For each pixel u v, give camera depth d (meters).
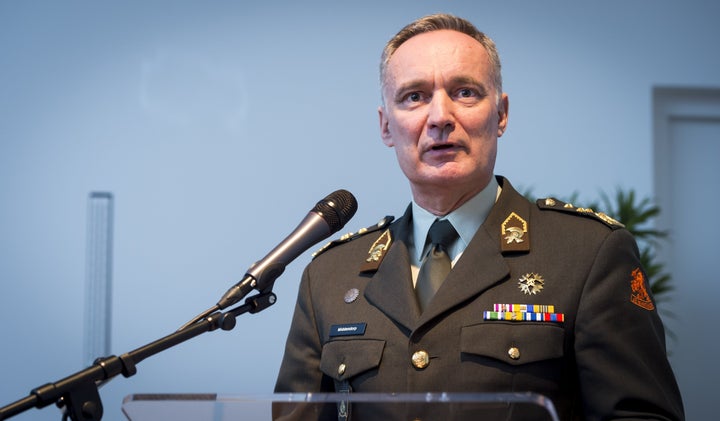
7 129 6.20
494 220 2.53
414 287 2.52
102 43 6.29
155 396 1.72
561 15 6.39
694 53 6.42
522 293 2.34
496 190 2.65
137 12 6.33
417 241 2.62
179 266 6.12
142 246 6.14
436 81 2.51
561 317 2.29
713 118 6.66
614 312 2.26
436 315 2.34
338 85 6.29
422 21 2.71
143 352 2.02
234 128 6.25
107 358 1.98
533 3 6.39
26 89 6.23
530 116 6.30
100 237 6.12
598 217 2.47
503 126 2.75
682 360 6.59
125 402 1.72
